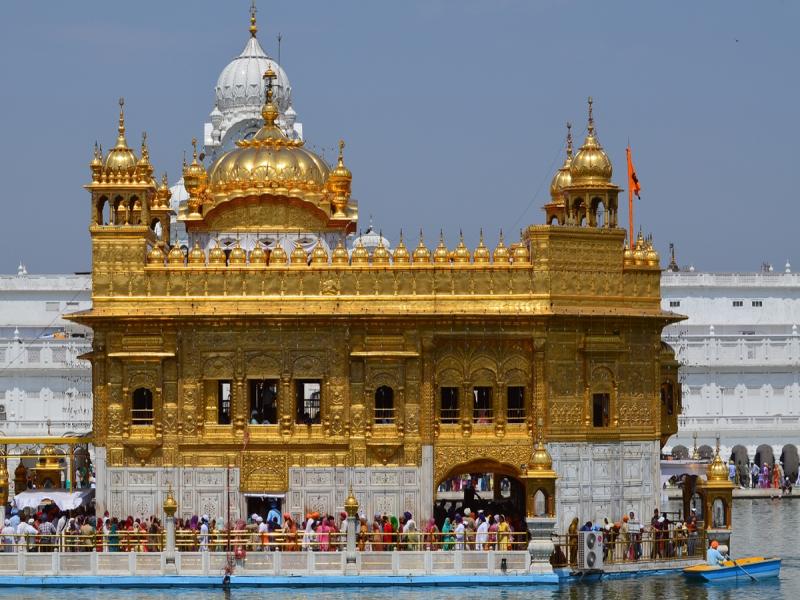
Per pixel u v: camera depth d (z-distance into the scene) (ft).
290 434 204.54
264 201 222.89
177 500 204.54
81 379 392.68
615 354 207.31
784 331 468.34
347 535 191.62
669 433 219.00
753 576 200.54
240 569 190.80
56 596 185.98
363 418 204.44
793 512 317.83
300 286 204.85
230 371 204.85
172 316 203.72
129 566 191.11
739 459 411.95
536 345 204.13
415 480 204.23
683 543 206.08
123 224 210.79
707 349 410.72
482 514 202.39
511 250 206.39
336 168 227.81
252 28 295.07
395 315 203.10
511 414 207.00
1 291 441.68
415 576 190.39
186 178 227.81
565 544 197.98
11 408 391.45
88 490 216.13
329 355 204.85
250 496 204.23
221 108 405.59
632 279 210.18
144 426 205.26
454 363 205.98
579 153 213.66
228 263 206.18
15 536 193.16
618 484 207.72
